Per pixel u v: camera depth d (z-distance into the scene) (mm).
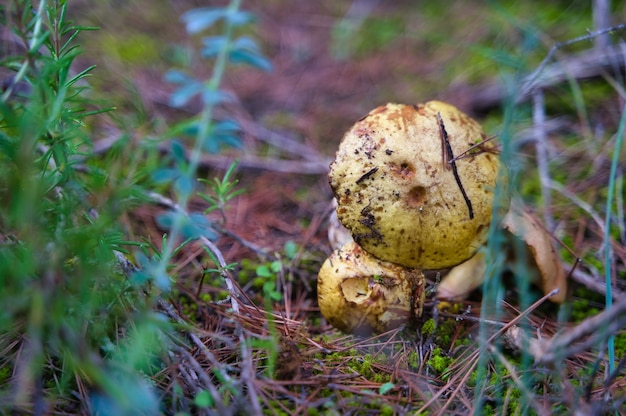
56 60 327
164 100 589
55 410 319
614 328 299
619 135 364
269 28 793
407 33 753
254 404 310
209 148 328
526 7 727
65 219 312
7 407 311
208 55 342
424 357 362
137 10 783
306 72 695
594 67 553
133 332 333
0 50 521
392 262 357
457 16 772
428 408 333
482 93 583
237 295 384
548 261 380
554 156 516
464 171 357
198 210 477
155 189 470
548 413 322
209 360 340
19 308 299
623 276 416
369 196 351
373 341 370
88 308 304
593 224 454
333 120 594
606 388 320
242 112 601
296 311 403
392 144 353
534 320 391
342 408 329
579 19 664
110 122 521
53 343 311
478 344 365
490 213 360
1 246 306
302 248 446
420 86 638
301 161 536
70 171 324
